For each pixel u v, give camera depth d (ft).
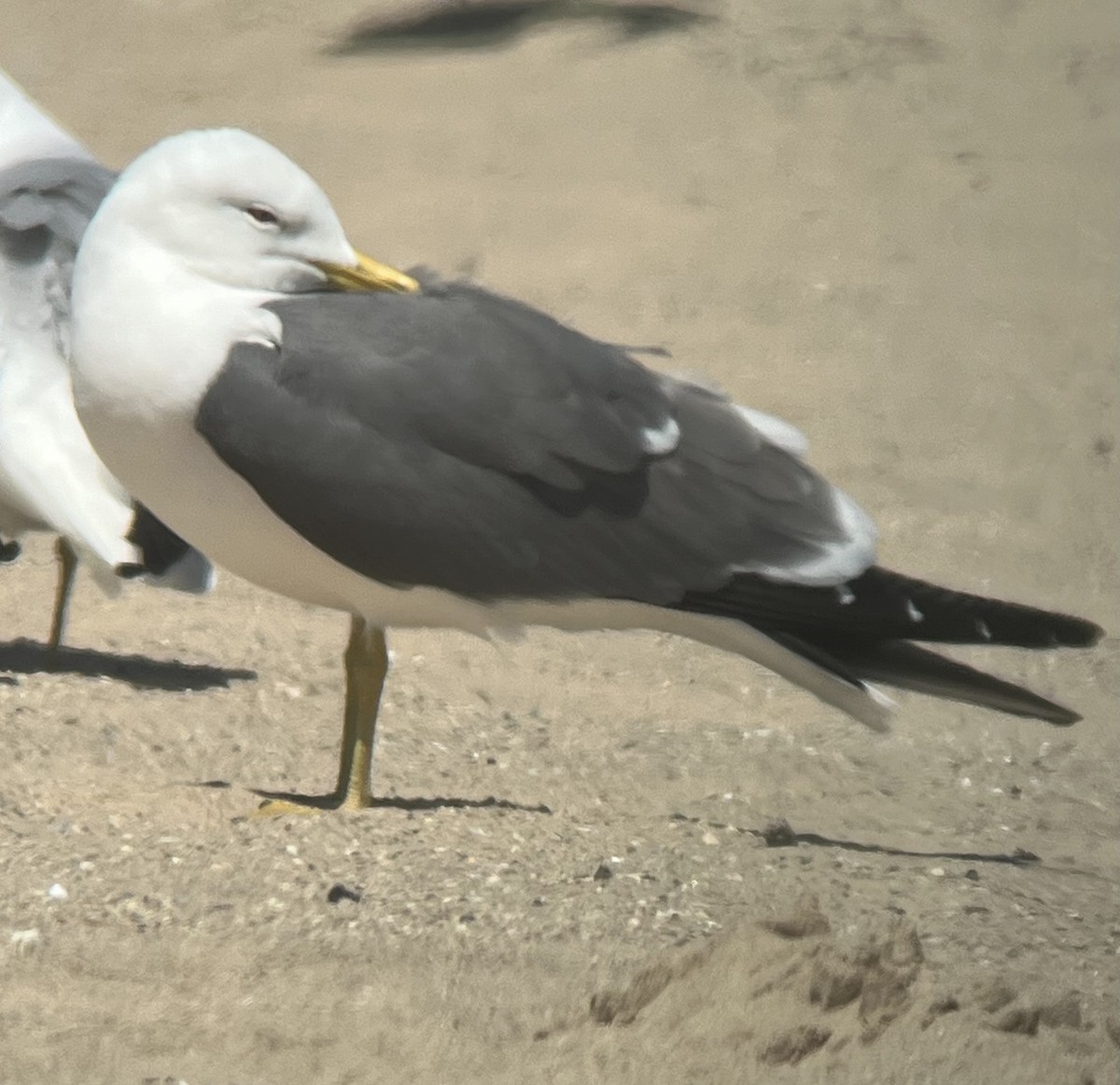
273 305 32.78
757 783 40.09
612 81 116.16
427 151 104.99
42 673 43.37
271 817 33.83
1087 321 80.07
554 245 89.10
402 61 122.62
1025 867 34.91
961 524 59.21
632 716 44.27
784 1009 26.84
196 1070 26.17
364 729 35.14
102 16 132.05
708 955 27.50
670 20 126.11
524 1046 26.76
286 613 50.29
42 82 121.29
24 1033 26.91
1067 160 102.99
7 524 42.19
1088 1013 27.71
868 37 122.83
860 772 41.06
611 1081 25.88
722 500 33.32
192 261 32.53
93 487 40.06
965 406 70.28
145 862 31.76
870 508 60.23
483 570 32.99
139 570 39.47
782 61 118.93
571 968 28.53
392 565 32.89
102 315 32.27
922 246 89.76
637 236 90.38
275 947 29.12
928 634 33.42
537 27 125.90
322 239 33.19
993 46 121.80
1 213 41.47
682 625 33.81
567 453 32.78
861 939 27.78
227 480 32.55
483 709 43.80
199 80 120.47
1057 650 49.62
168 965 28.71
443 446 32.60
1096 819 38.96
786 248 88.99
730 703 45.65
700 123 108.99
